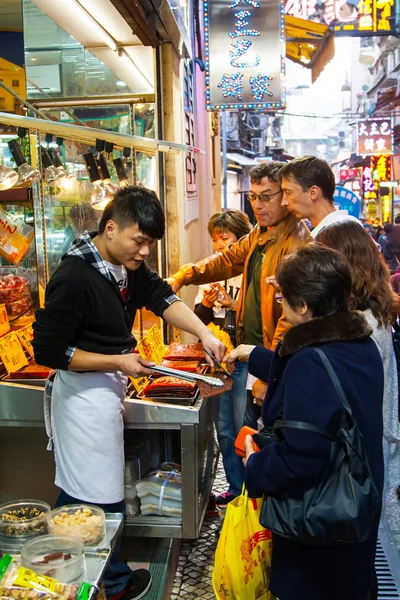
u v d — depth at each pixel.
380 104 23.55
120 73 4.54
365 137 20.22
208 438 3.48
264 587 2.15
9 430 2.95
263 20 6.14
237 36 6.18
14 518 2.23
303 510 1.83
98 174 3.36
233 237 4.07
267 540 2.13
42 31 4.36
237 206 22.53
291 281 1.93
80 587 1.81
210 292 3.74
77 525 2.12
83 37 4.16
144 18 3.57
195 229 6.25
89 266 2.31
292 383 1.88
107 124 4.62
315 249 1.96
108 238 2.31
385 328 2.45
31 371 2.83
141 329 4.10
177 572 3.08
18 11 4.10
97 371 2.43
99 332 2.38
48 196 4.27
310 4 10.62
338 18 10.60
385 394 2.51
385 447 2.61
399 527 3.25
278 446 1.86
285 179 2.83
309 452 1.79
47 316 2.27
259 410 3.50
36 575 1.80
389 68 26.09
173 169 4.59
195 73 6.72
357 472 1.81
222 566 2.13
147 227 2.23
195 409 2.76
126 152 3.50
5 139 4.12
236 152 21.06
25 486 2.98
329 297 1.91
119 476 2.51
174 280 3.63
